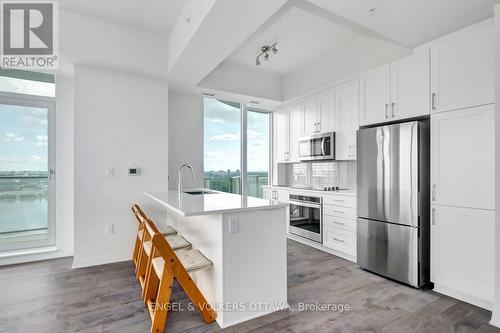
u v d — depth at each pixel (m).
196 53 2.74
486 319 2.01
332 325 1.94
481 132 2.13
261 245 2.07
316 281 2.70
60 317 2.03
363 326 1.93
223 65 4.02
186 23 2.55
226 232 1.91
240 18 2.10
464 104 2.23
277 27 3.04
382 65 3.03
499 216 1.94
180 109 4.17
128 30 3.09
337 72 3.58
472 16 2.12
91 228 3.11
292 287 2.56
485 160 2.11
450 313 2.10
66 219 3.43
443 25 2.26
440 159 2.39
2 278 2.72
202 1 2.12
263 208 2.04
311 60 3.94
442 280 2.39
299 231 4.12
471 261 2.20
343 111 3.64
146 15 2.84
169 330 1.87
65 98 3.42
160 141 3.51
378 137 2.83
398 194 2.64
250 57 3.83
